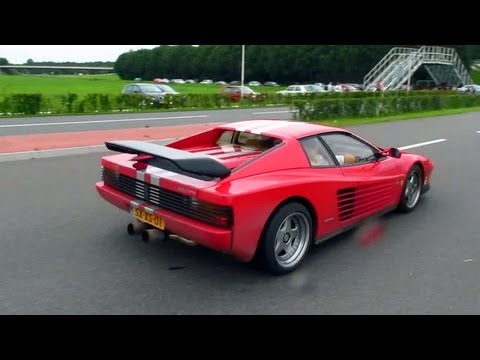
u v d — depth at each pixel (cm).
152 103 2300
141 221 422
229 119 1867
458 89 4259
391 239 477
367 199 473
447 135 1357
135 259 413
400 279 383
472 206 603
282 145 405
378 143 1164
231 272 390
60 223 505
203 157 363
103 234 475
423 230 506
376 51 6731
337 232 445
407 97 2139
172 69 9731
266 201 355
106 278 373
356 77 7044
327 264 411
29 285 358
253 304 338
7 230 479
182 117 1922
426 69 4859
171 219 362
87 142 1038
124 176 417
